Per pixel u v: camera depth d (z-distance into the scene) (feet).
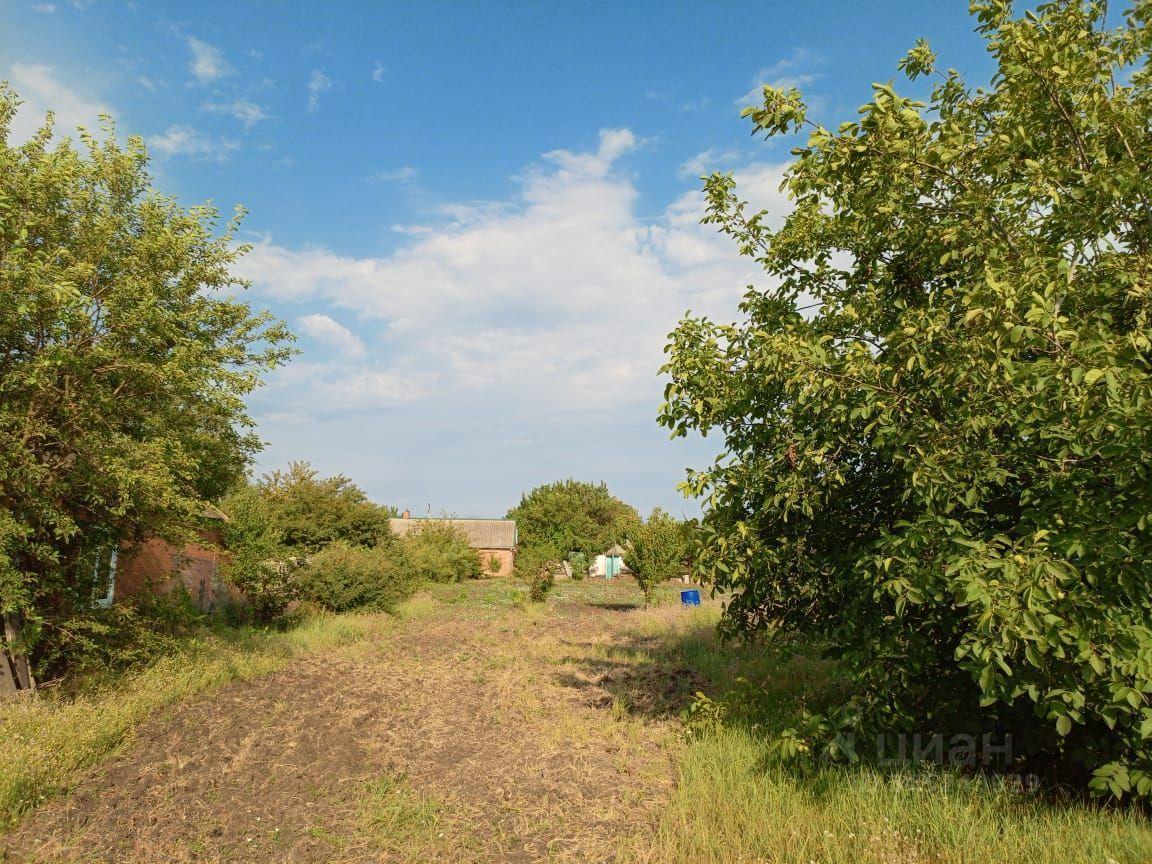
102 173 31.53
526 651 48.01
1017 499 18.31
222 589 61.46
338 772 22.25
